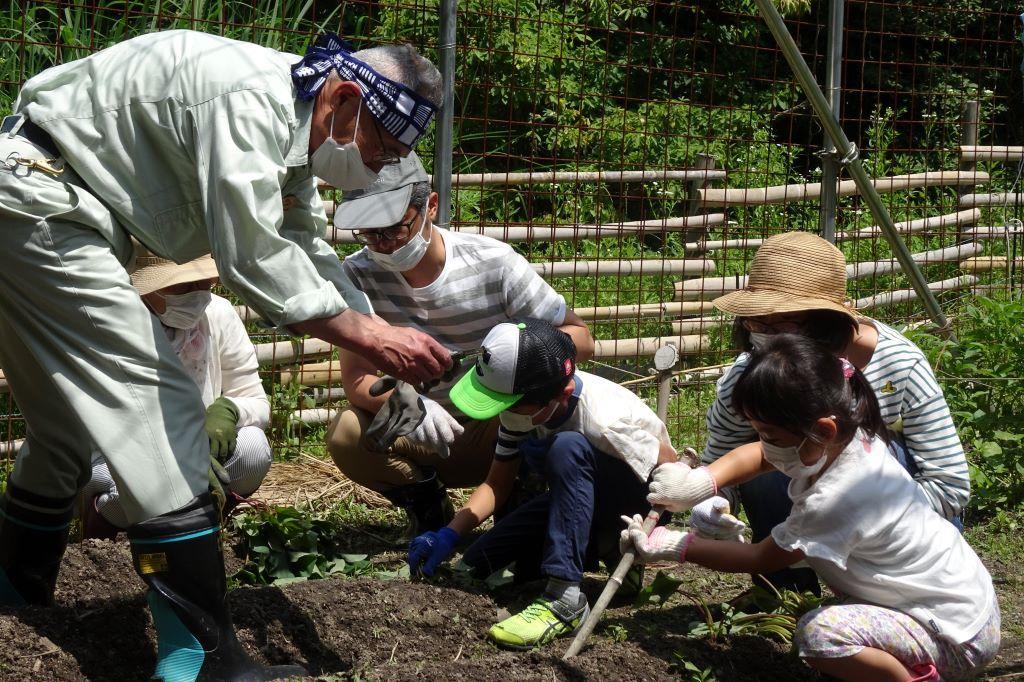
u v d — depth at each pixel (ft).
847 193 24.85
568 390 11.57
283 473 17.06
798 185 24.30
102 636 10.23
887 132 34.27
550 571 11.24
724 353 22.71
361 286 13.91
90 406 9.16
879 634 9.53
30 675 9.37
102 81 9.23
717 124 34.96
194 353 13.28
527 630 10.95
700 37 41.14
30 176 9.03
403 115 9.43
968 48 40.98
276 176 8.92
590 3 33.63
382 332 9.34
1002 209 29.50
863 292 26.35
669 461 12.10
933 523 9.93
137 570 9.29
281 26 19.58
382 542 14.75
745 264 24.06
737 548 10.25
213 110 8.87
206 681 9.36
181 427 9.33
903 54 44.80
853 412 9.80
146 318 9.29
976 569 10.03
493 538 12.57
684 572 13.89
